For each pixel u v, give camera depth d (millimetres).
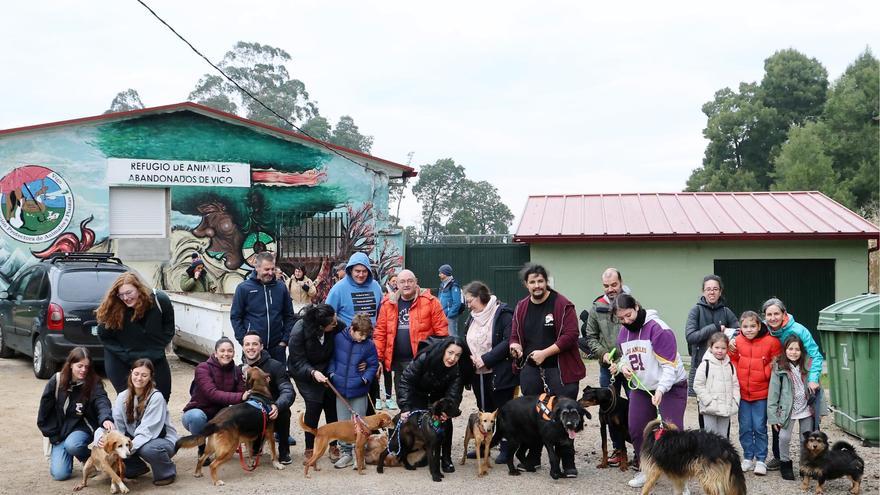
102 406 6961
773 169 48656
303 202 17828
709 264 16656
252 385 7188
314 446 7211
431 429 6918
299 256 17750
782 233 16141
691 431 6121
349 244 18016
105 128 16203
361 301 8359
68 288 11445
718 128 49875
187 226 16938
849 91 44188
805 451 6738
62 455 6977
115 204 16453
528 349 7301
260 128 17453
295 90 57562
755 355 7234
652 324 6883
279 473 7219
